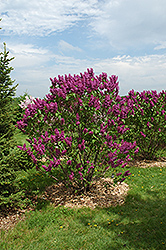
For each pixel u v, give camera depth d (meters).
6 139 4.93
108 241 3.93
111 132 5.23
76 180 5.69
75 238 4.04
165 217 4.64
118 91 5.74
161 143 8.55
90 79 5.73
